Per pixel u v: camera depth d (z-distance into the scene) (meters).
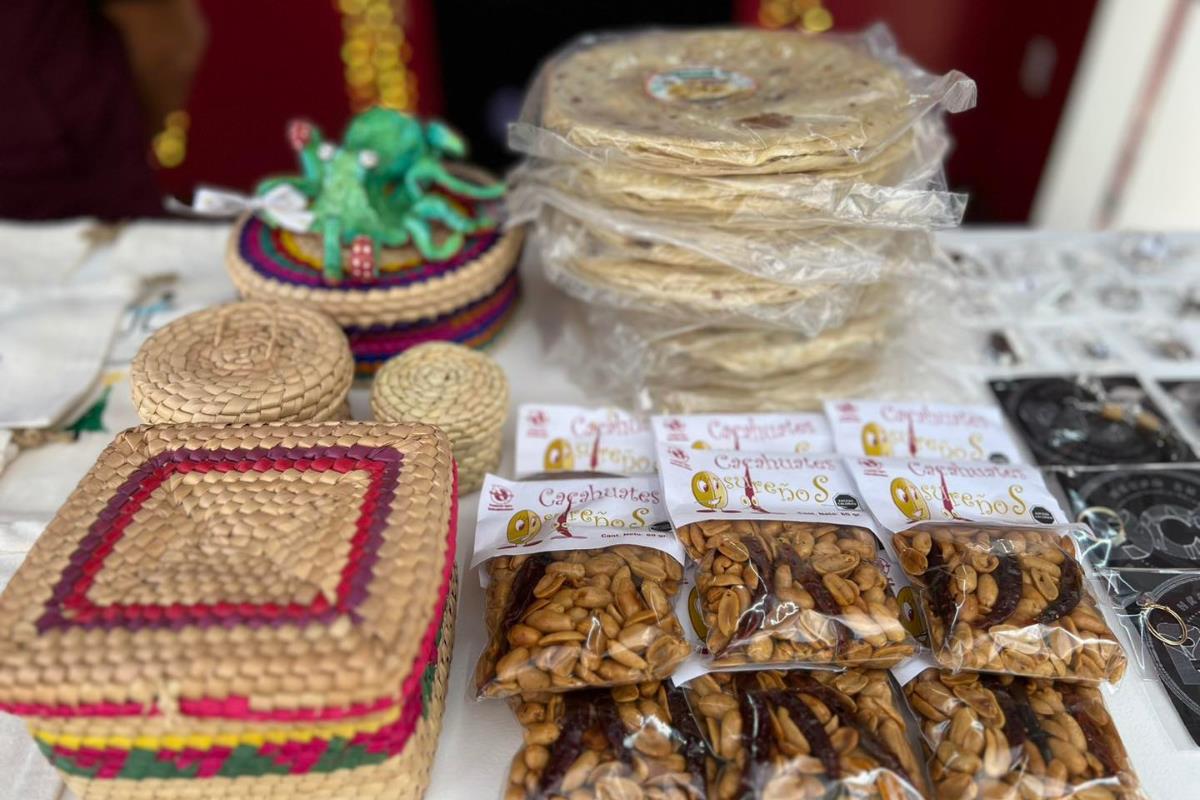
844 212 0.70
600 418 0.78
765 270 0.71
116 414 0.82
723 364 0.78
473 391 0.71
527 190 0.84
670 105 0.76
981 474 0.68
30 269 1.00
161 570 0.48
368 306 0.78
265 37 2.23
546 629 0.55
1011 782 0.50
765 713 0.53
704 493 0.65
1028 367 0.88
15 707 0.44
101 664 0.44
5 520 0.69
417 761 0.50
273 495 0.53
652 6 2.23
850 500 0.66
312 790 0.49
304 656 0.44
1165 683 0.59
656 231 0.72
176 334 0.69
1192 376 0.87
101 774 0.48
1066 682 0.56
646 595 0.57
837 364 0.83
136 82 1.51
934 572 0.59
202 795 0.49
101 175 1.33
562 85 0.82
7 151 1.25
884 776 0.50
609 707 0.54
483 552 0.62
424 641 0.46
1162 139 2.00
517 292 0.96
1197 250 1.08
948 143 0.81
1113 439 0.79
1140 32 1.94
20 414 0.79
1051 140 2.22
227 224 1.12
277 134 2.42
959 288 0.99
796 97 0.77
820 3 2.21
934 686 0.55
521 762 0.52
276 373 0.65
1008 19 2.20
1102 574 0.65
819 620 0.56
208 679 0.43
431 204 0.85
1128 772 0.51
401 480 0.54
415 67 2.33
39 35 1.21
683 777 0.51
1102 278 1.03
